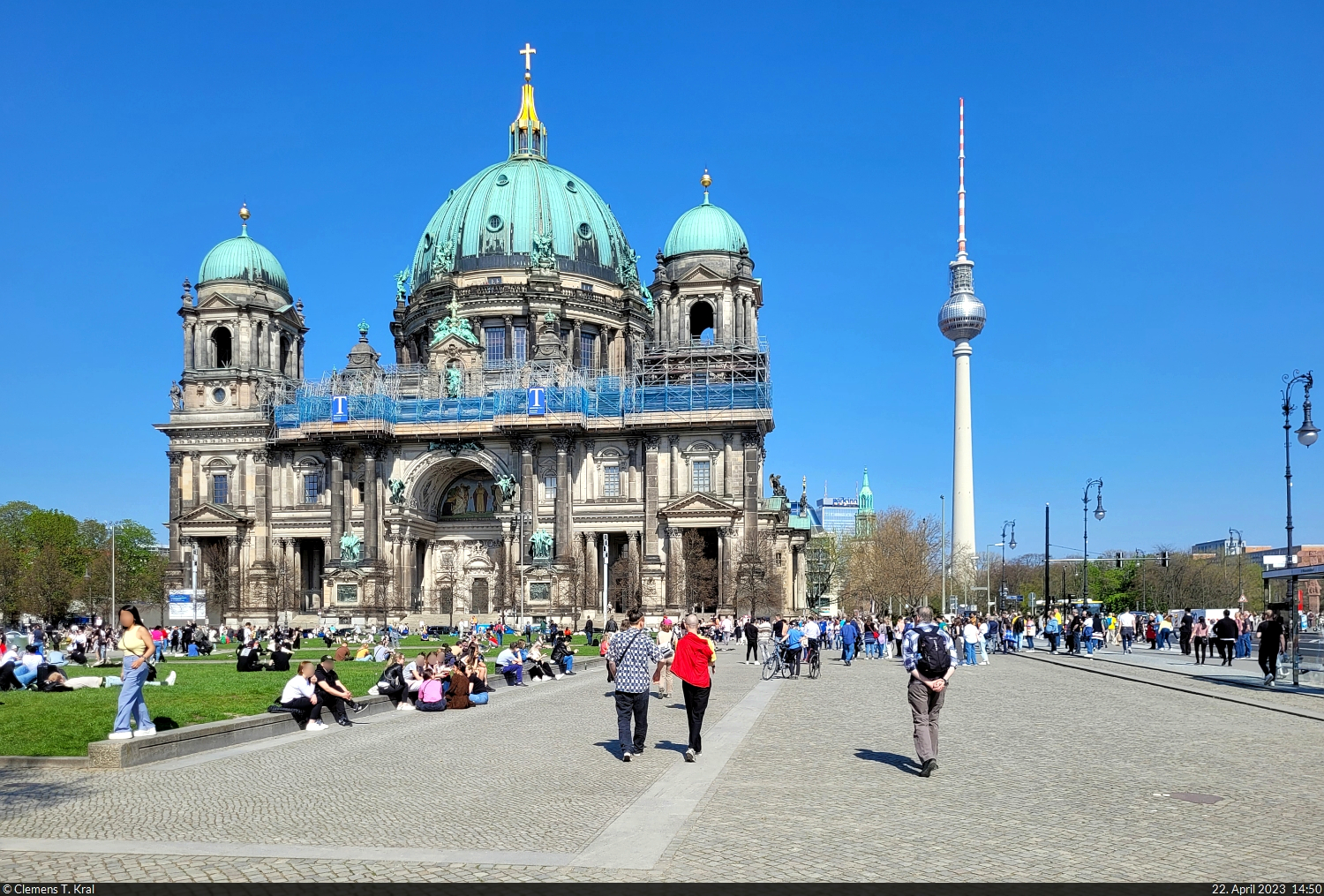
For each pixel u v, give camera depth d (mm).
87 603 188875
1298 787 22094
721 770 24406
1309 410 57344
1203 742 29250
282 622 137625
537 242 158000
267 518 144375
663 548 134625
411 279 171875
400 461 143500
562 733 32344
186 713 33094
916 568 173000
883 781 22750
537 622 132750
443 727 34219
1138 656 79688
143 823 19031
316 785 22969
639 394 137625
